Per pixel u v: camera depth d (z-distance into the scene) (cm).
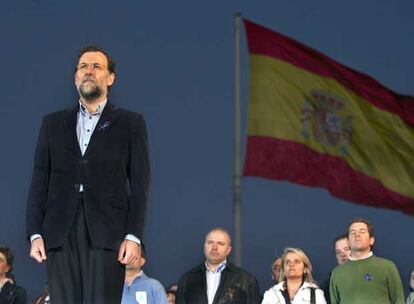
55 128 1378
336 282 2462
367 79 3362
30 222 1353
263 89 3388
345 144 3369
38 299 2788
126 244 1335
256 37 3403
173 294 2891
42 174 1373
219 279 2534
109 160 1358
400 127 3356
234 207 3403
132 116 1391
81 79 1361
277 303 2447
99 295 1323
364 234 2444
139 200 1357
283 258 2480
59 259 1333
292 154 3359
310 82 3381
